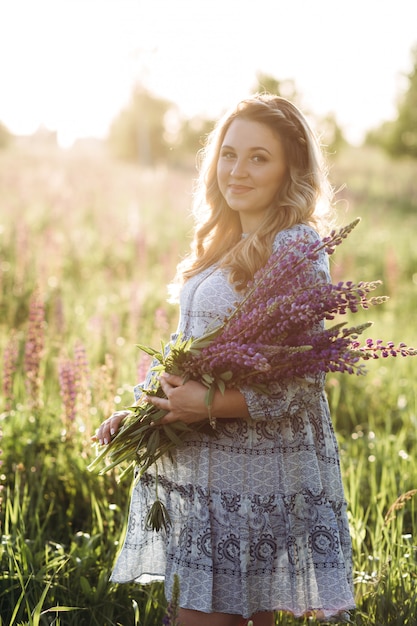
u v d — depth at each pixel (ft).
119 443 8.91
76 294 29.17
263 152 8.91
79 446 13.52
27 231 35.45
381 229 58.44
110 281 32.30
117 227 45.39
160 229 49.42
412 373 22.13
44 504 12.57
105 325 22.63
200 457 8.50
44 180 69.62
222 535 8.35
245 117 9.00
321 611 8.91
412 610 9.91
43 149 132.46
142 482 9.19
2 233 39.58
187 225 50.96
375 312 32.37
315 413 8.75
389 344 7.73
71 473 13.25
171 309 27.14
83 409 13.41
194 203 10.21
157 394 8.65
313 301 7.67
